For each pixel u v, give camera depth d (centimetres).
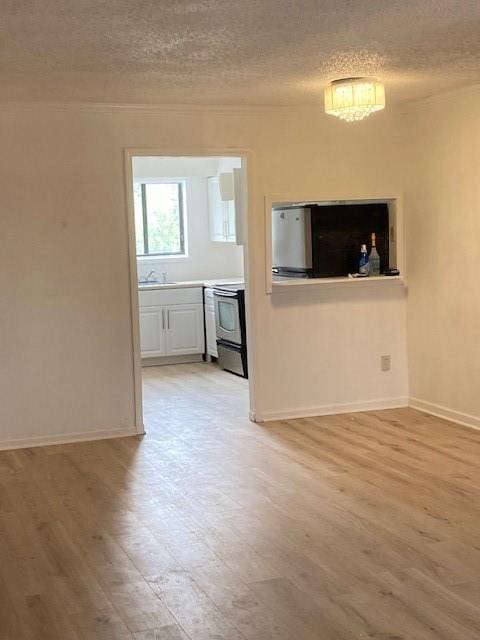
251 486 476
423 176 626
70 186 575
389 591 334
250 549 382
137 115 584
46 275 575
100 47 402
